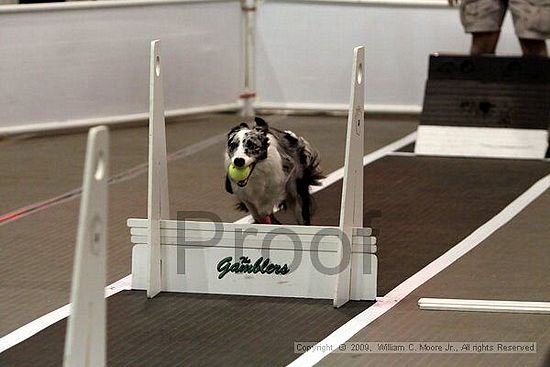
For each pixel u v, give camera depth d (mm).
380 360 5422
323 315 6125
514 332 5859
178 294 6512
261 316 6105
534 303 6277
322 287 6410
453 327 5938
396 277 6879
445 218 8398
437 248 7562
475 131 11008
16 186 9570
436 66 11398
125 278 6852
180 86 12531
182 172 10039
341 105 12961
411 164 10461
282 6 12875
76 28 11602
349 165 6164
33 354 5543
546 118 10977
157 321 6023
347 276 6340
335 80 12922
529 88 11102
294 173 7027
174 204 8773
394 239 7785
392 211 8602
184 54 12484
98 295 4176
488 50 11586
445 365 5359
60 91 11625
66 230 8086
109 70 11906
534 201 8984
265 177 6660
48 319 6109
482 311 6203
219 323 5992
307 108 13055
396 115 13102
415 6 12617
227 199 8969
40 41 11398
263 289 6465
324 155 10766
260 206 6836
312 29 12859
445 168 10297
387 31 12750
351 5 12719
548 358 5457
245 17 12945
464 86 11234
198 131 12078
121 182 9695
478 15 11414
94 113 11914
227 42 12859
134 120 12195
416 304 6332
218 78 12875
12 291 6629
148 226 6410
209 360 5422
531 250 7516
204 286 6523
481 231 8008
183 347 5609
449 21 12586
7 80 11266
